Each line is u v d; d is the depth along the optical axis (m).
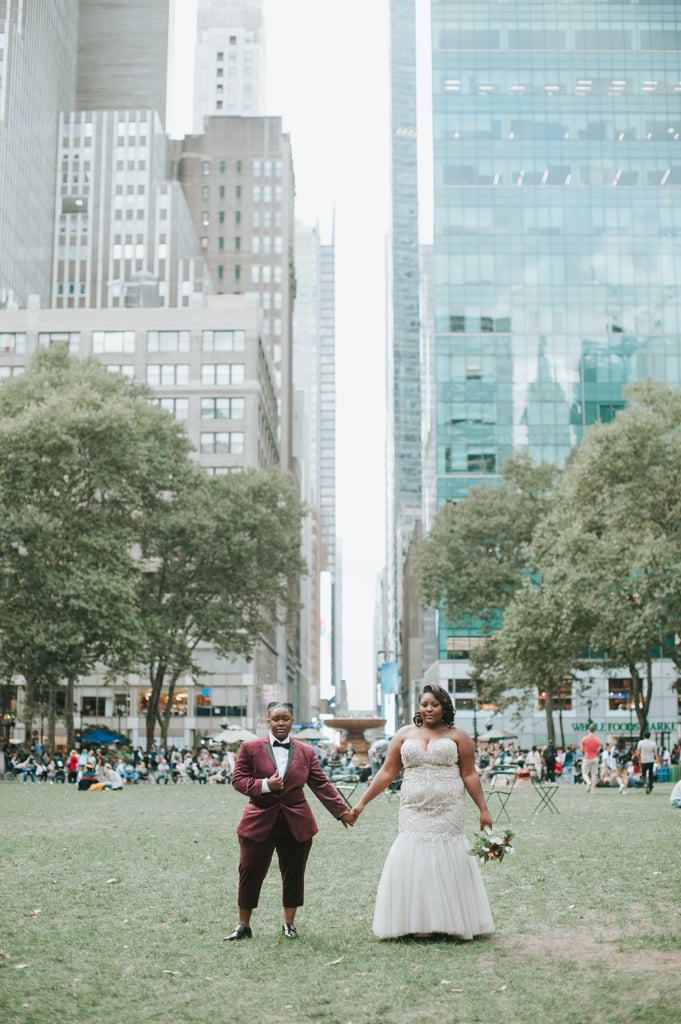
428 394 129.12
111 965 8.91
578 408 105.94
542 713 95.75
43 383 57.94
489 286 107.75
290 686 149.50
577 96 111.06
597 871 14.53
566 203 109.19
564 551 47.59
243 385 103.94
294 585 67.12
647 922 10.61
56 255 145.50
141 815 26.55
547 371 106.44
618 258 108.19
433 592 74.00
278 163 157.25
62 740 98.25
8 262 128.12
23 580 51.56
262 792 9.84
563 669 54.25
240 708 97.88
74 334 105.25
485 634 75.31
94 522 55.53
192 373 104.38
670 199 109.38
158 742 97.88
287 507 66.69
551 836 19.91
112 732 69.31
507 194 109.31
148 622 58.62
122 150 147.75
